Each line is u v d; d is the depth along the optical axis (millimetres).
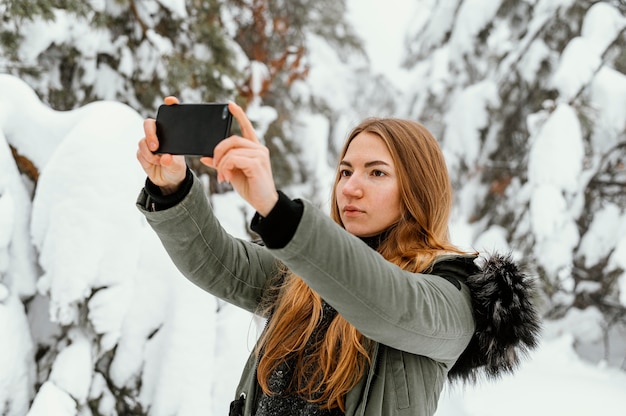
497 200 5941
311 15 7840
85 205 2199
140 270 2436
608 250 5449
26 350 2270
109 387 2389
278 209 794
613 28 5211
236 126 4168
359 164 1187
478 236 5953
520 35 6043
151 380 2412
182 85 3805
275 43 6086
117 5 3701
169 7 3742
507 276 1094
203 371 2430
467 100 5883
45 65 3434
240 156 795
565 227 5281
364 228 1178
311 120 6250
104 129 2301
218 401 2652
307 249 793
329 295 822
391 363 1059
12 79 2531
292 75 5934
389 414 1033
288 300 1247
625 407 4336
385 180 1164
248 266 1328
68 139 2258
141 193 1154
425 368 1062
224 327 2791
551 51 5535
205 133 889
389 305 838
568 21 5484
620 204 5605
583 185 5516
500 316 1052
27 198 2338
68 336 2309
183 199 1138
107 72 3658
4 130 2393
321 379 1116
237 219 3812
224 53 4152
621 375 5234
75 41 3383
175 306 2441
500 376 1136
